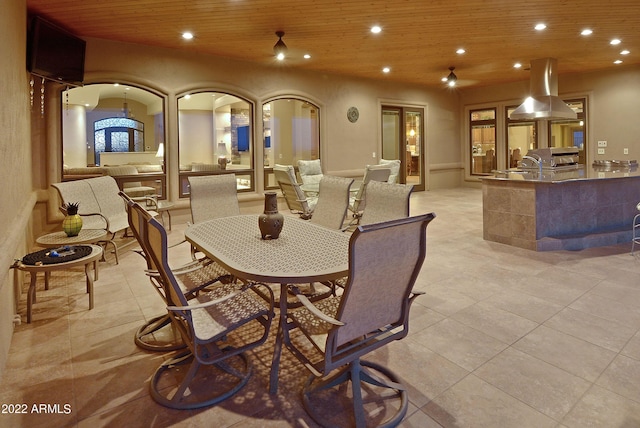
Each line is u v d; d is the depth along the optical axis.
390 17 5.09
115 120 13.67
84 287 3.62
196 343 1.83
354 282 1.57
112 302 3.27
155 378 2.15
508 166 10.43
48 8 4.55
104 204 4.92
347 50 6.66
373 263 1.60
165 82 6.48
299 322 1.96
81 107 11.10
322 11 4.84
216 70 6.98
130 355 2.44
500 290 3.42
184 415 1.89
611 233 4.92
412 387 2.06
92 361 2.37
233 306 2.15
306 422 1.83
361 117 9.20
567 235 4.85
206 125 11.80
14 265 2.79
